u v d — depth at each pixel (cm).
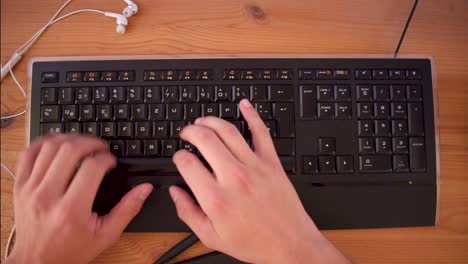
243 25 69
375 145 65
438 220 66
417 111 65
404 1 69
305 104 65
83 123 65
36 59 65
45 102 65
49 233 59
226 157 59
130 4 67
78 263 60
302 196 64
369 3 69
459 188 67
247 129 64
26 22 68
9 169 67
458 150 67
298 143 65
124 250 66
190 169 59
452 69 68
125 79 65
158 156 64
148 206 65
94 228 61
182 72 65
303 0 69
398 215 65
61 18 68
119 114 64
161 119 64
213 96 65
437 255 66
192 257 66
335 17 69
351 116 65
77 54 68
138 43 68
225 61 65
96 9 69
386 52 69
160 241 66
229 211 58
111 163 63
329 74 65
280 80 65
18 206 60
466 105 68
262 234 59
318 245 59
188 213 61
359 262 66
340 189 65
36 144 62
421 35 69
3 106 68
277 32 69
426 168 65
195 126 61
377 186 65
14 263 58
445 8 69
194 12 69
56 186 60
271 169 60
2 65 68
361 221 65
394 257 66
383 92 65
